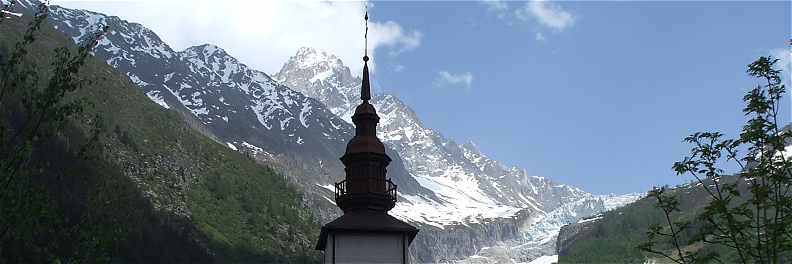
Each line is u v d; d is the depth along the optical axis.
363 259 74.56
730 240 40.16
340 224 75.44
